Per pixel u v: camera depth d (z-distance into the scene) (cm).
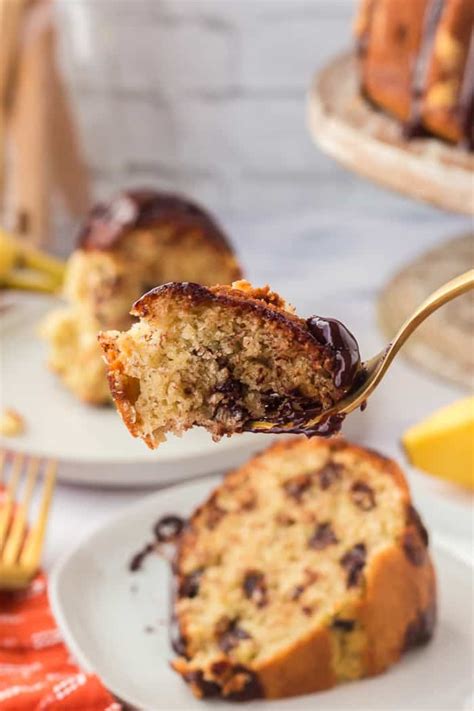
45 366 77
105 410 73
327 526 58
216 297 46
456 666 55
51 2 92
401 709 53
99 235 75
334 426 47
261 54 99
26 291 83
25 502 64
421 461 65
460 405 66
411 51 75
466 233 95
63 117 95
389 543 55
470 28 71
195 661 54
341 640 54
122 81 101
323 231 98
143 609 58
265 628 55
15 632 58
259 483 61
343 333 46
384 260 91
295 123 102
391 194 102
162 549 61
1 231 83
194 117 102
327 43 98
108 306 74
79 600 58
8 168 99
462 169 71
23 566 60
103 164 105
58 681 55
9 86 90
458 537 61
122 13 98
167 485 68
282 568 57
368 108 79
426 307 46
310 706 53
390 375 76
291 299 85
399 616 55
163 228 75
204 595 57
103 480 68
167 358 47
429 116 74
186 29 98
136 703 53
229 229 100
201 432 69
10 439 70
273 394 47
